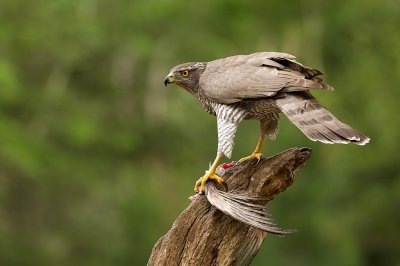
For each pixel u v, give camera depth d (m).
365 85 27.39
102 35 26.05
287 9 29.48
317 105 9.29
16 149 21.72
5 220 22.00
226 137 9.64
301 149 9.36
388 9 29.61
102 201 23.33
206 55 26.67
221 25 27.55
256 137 23.05
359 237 24.80
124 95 27.03
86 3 26.44
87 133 24.08
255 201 9.34
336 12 30.17
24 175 22.30
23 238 21.89
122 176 24.78
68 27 25.77
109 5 26.59
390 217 24.83
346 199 25.02
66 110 25.00
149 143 26.34
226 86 9.68
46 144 23.62
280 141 22.62
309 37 29.67
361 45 29.28
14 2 25.77
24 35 25.56
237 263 9.39
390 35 29.09
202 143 26.12
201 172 25.41
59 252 21.95
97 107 26.42
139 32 26.53
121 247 22.42
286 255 22.44
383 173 25.53
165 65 26.88
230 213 8.94
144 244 22.64
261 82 9.49
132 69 27.22
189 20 27.08
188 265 9.21
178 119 26.33
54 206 22.67
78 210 22.80
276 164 9.35
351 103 27.55
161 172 25.73
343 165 25.00
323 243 22.78
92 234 22.52
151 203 23.73
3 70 22.91
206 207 9.23
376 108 26.41
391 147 25.48
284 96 9.40
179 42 26.88
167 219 23.81
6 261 21.19
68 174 23.05
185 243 9.22
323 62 30.08
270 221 8.92
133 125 26.31
